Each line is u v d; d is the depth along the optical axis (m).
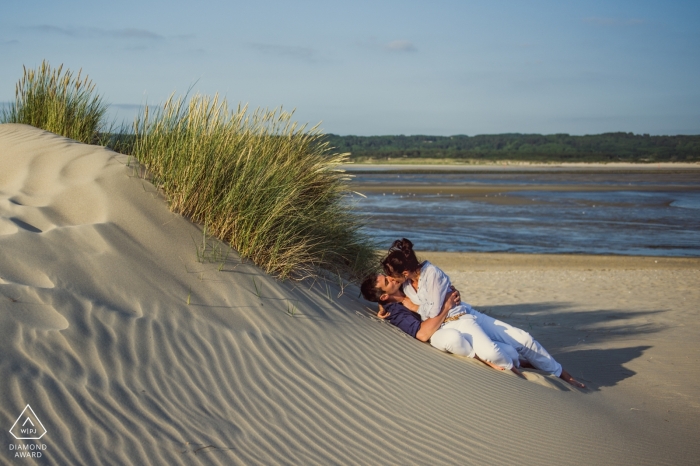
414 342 4.80
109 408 2.65
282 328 3.97
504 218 23.97
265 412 3.05
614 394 5.05
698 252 16.47
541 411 4.08
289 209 5.13
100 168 4.89
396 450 3.06
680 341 6.94
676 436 4.17
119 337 3.15
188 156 4.93
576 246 17.28
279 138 6.25
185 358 3.24
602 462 3.47
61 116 6.75
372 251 6.62
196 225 4.73
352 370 3.82
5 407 2.41
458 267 13.60
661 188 43.88
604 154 136.12
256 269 4.58
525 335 5.09
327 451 2.88
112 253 3.87
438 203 30.34
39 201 4.34
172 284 3.89
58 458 2.29
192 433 2.69
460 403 3.83
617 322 8.05
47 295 3.19
